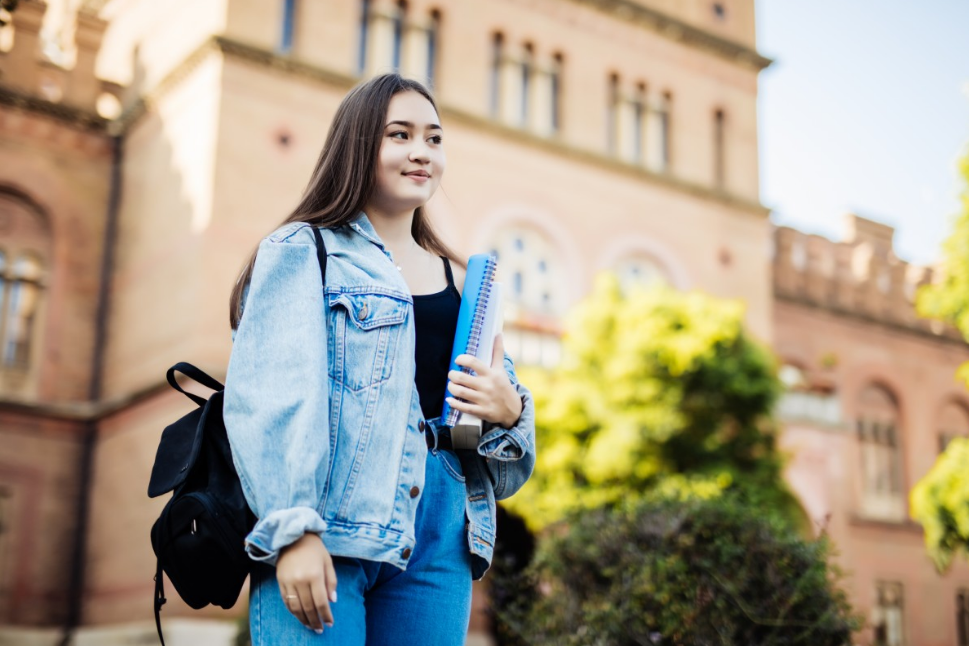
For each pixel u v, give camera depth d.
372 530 1.80
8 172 15.52
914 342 23.19
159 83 15.72
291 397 1.78
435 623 1.93
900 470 22.00
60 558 14.80
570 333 15.95
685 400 15.34
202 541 1.82
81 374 15.63
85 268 15.97
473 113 17.05
